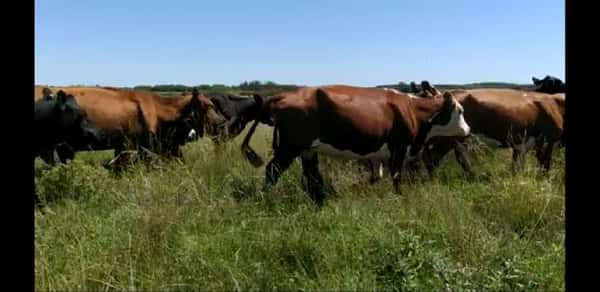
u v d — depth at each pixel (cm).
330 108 729
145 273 456
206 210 614
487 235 542
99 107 960
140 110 1007
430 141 934
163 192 652
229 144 988
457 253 514
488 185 751
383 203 665
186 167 791
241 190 740
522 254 516
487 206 659
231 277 444
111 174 816
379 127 757
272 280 446
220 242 521
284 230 558
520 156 956
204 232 559
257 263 462
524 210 631
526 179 705
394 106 779
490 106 966
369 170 864
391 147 786
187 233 544
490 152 1021
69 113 764
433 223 584
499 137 974
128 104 998
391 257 464
